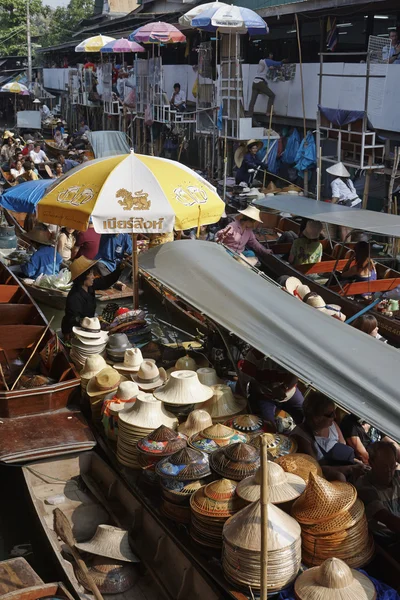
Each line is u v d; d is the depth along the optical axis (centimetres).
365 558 526
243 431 652
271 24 2144
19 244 1538
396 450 635
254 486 542
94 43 2917
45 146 3102
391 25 1741
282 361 577
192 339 966
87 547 592
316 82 1825
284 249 1401
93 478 714
